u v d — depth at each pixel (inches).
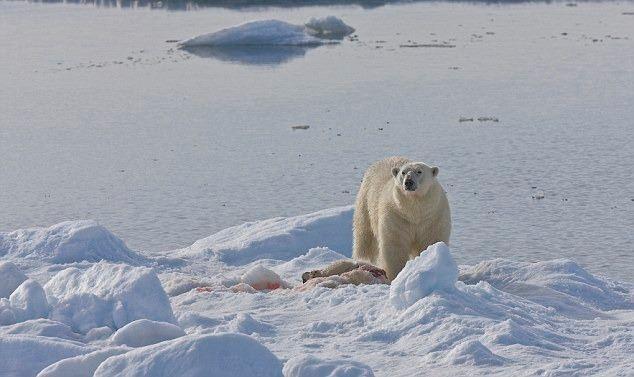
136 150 1589.6
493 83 2207.2
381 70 2450.8
